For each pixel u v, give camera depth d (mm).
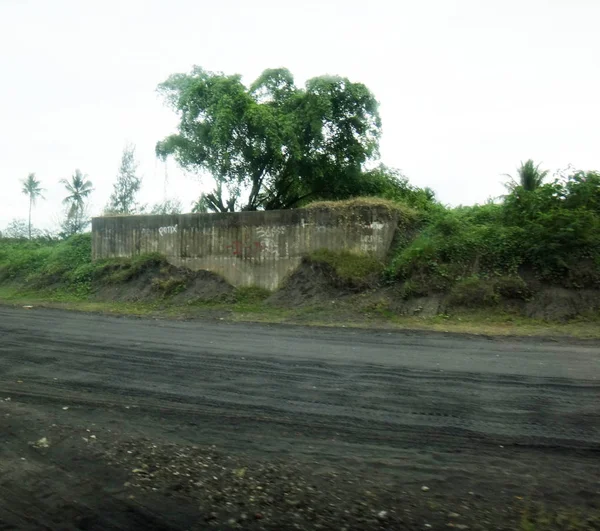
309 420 7238
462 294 16219
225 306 20078
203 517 4844
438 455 6039
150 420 7371
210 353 11547
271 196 26484
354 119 24453
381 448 6273
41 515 4922
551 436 6477
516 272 16422
